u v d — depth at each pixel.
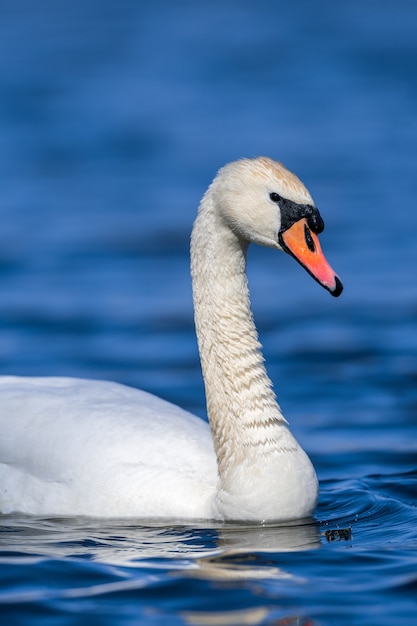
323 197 26.88
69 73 40.03
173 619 8.39
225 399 10.93
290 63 40.91
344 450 13.75
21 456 11.59
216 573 9.30
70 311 19.55
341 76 38.97
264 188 10.63
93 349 17.70
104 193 27.53
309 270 10.54
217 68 40.41
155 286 20.94
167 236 24.00
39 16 49.03
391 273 21.39
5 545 10.21
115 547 10.09
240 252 11.05
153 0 51.84
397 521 10.91
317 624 8.28
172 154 30.78
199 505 10.92
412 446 13.82
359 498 11.77
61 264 22.19
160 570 9.38
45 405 11.85
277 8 49.91
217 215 10.90
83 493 11.18
